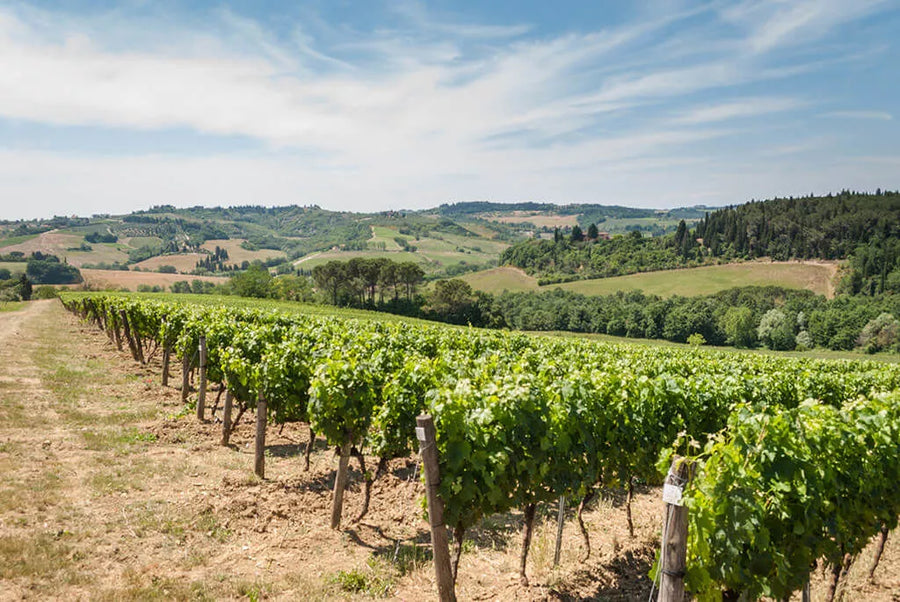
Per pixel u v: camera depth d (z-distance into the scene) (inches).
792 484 195.3
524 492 240.7
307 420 404.8
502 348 703.1
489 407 225.8
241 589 224.5
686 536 155.9
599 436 278.5
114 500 300.8
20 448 365.4
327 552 268.7
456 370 371.6
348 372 309.0
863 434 234.7
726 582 175.3
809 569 201.9
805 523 194.1
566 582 251.8
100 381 625.9
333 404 291.3
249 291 4234.7
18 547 234.8
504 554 281.3
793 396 488.1
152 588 218.1
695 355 860.6
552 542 296.7
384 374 376.2
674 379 340.8
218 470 366.6
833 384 536.1
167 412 510.9
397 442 311.7
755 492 188.4
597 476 278.7
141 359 792.9
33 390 545.3
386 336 630.5
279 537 279.7
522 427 231.8
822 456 210.7
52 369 682.8
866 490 227.1
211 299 3034.0
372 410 313.6
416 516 320.8
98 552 243.3
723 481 176.1
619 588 248.7
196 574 235.1
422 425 205.5
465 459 216.8
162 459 376.2
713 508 174.6
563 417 248.2
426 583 243.8
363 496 345.4
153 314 794.2
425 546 282.2
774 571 185.6
